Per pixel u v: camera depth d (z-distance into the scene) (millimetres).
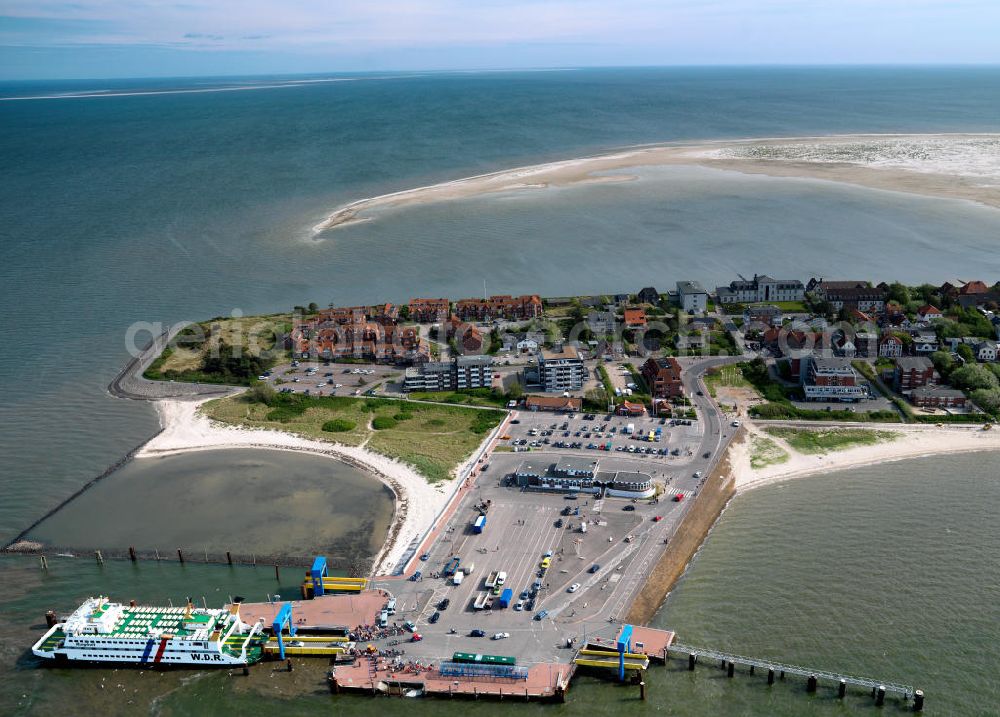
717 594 148125
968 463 193750
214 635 139000
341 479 196875
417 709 126750
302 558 164375
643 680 129750
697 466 193250
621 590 148125
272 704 129375
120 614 144375
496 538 165625
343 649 137125
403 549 165250
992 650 131875
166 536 174125
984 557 155750
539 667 130875
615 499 179750
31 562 165500
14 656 141750
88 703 131500
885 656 131625
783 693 127000
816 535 165125
